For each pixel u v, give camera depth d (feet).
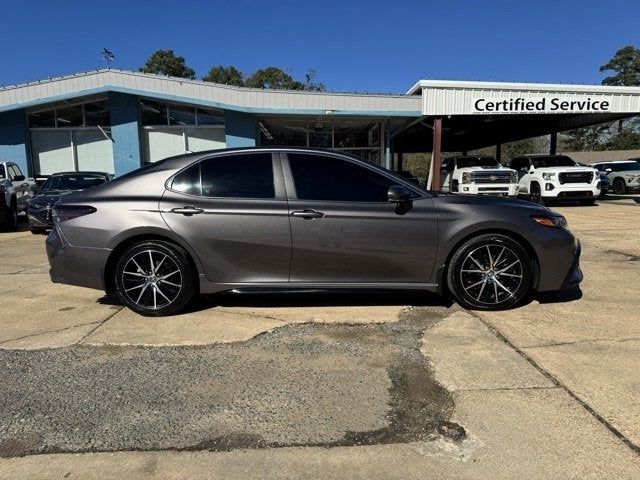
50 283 20.66
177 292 15.47
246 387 10.84
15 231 41.57
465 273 15.57
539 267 15.51
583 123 71.15
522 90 57.41
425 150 122.11
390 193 14.73
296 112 55.11
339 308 16.33
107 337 13.88
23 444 8.80
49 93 55.47
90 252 15.26
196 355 12.58
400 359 12.17
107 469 8.08
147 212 15.17
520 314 15.46
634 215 46.55
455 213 15.31
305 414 9.70
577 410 9.65
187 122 58.29
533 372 11.31
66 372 11.66
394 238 15.14
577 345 12.86
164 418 9.62
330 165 15.62
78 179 41.73
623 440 8.67
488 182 56.18
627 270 21.79
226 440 8.87
